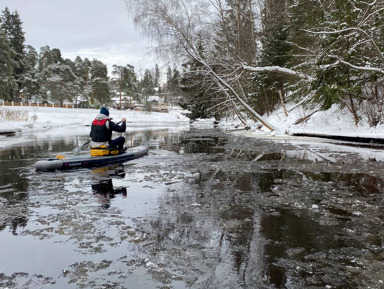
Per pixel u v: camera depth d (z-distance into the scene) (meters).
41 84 60.25
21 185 5.22
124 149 8.43
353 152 9.59
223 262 2.45
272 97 23.16
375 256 2.54
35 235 3.03
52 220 3.46
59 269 2.36
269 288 2.07
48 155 8.94
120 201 4.23
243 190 4.83
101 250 2.69
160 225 3.29
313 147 11.15
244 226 3.25
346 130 14.34
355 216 3.56
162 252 2.63
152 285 2.11
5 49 46.22
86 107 77.31
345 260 2.47
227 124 36.41
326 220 3.42
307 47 18.28
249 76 23.91
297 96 19.69
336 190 4.79
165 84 28.41
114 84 86.56
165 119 64.38
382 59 10.66
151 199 4.32
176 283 2.14
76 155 7.77
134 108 87.38
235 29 23.22
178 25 17.84
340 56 12.24
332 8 14.37
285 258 2.51
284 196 4.45
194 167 7.02
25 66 54.66
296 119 18.75
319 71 13.35
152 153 9.77
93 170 6.67
